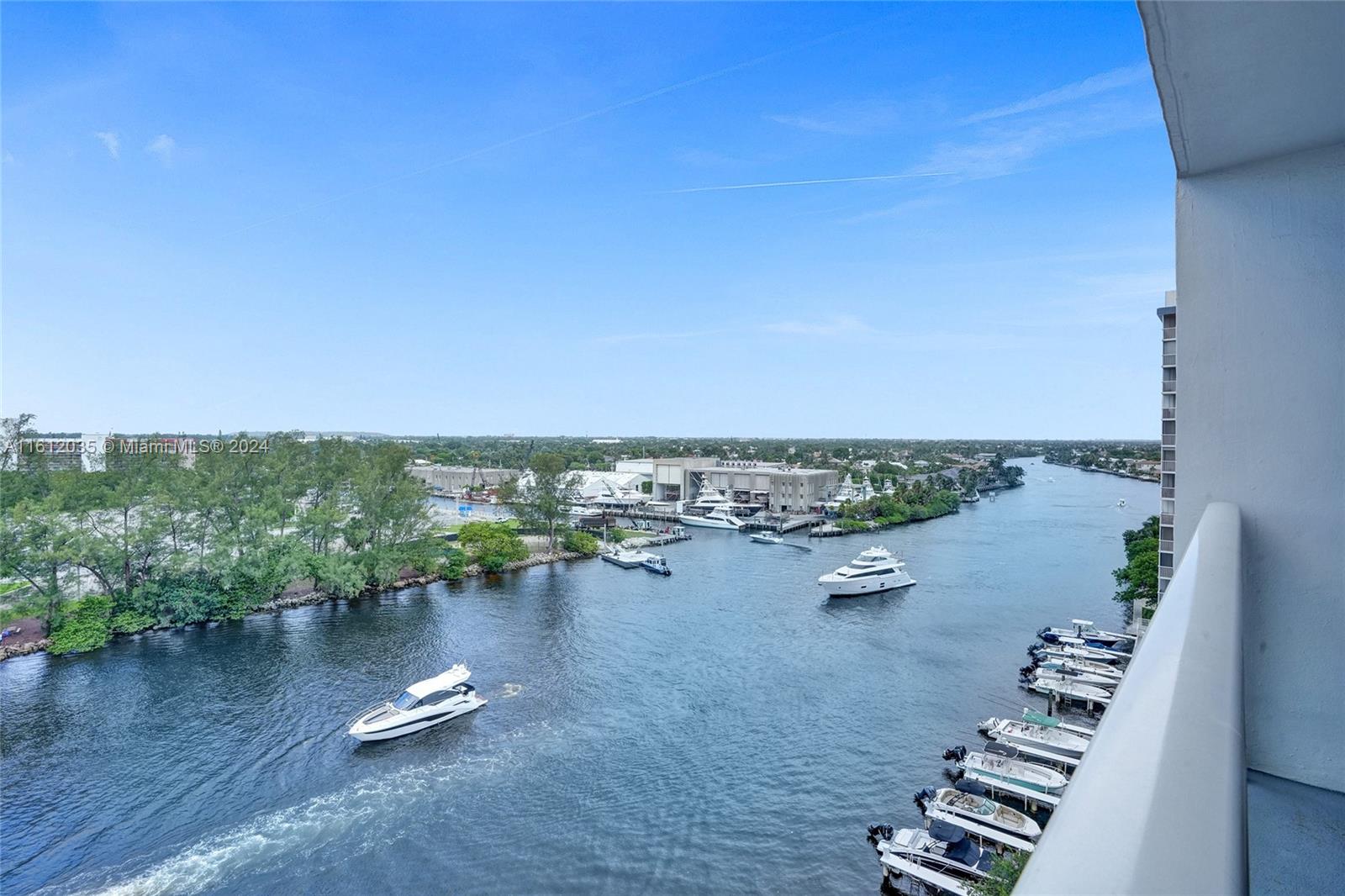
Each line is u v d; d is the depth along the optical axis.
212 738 19.64
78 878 13.99
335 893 13.62
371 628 30.41
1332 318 1.56
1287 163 1.59
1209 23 1.22
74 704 21.95
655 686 23.58
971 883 13.16
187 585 31.02
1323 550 1.57
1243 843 0.51
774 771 17.91
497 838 15.20
